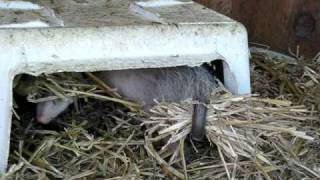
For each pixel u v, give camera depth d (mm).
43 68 646
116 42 675
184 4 815
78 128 732
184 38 706
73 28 660
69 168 684
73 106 781
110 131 743
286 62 944
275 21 1010
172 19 730
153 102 741
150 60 691
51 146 706
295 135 720
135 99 750
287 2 1001
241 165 699
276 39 1016
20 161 665
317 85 879
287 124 738
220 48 725
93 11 748
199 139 705
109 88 756
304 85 875
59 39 651
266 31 1014
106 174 681
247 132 710
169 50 700
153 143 728
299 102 833
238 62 736
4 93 630
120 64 678
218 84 750
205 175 688
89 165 693
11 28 641
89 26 672
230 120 712
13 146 703
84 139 724
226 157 715
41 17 702
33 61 641
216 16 762
